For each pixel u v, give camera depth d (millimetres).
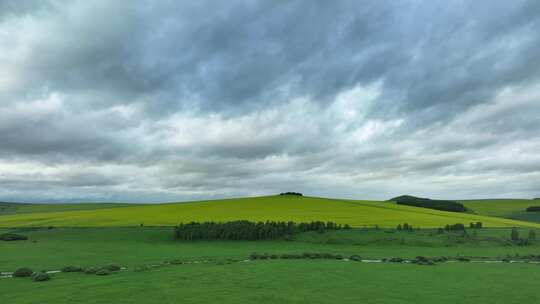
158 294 42875
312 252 81000
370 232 107125
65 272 57531
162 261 69375
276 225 111312
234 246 94000
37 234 117062
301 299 41625
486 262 71562
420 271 59375
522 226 125312
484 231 108375
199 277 52469
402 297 43375
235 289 45500
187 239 105312
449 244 94125
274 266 62344
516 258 77188
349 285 48562
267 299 41344
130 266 63750
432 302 41656
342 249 88875
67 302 39375
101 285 47125
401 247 91625
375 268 61719
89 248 88125
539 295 44969
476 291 46531
